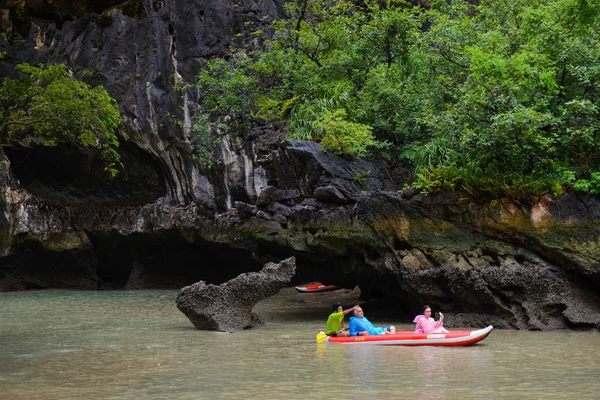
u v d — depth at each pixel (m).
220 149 26.72
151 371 11.64
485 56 17.27
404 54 22.06
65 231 29.92
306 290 26.58
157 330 16.94
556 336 14.84
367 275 18.44
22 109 20.19
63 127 23.23
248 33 27.97
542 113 17.19
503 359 12.27
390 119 20.23
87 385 10.55
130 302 24.25
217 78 25.53
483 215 16.41
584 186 15.59
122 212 29.17
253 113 23.64
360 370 11.44
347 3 23.86
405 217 17.00
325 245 18.05
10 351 13.95
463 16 22.38
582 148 17.03
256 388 10.15
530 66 17.59
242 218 19.25
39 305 23.61
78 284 30.67
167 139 27.25
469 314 16.62
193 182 27.38
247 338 15.40
